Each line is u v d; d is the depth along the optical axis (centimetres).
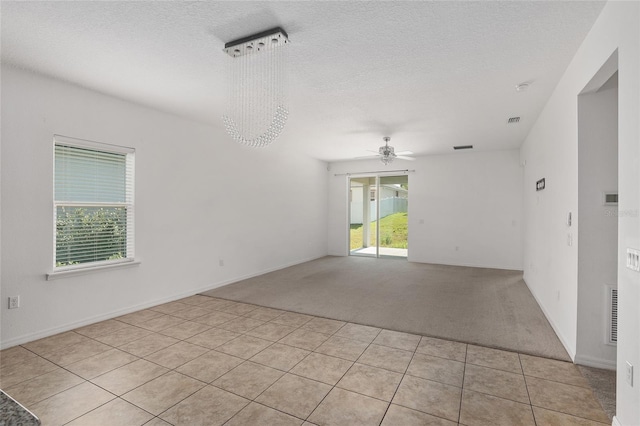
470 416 190
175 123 435
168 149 426
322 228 822
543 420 186
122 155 380
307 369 246
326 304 414
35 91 302
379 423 184
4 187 283
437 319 358
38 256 304
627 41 167
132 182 386
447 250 712
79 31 231
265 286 508
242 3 198
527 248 527
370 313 378
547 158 371
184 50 259
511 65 283
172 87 336
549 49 254
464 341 297
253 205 579
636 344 156
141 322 349
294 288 496
